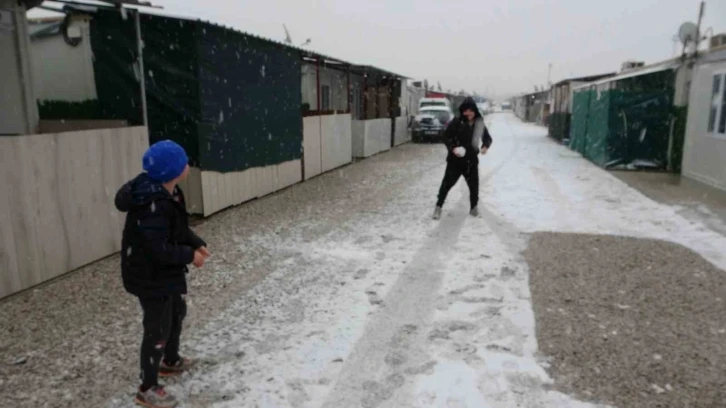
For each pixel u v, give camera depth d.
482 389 3.03
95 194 5.41
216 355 3.45
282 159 10.24
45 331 3.82
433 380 3.13
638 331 3.77
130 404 2.92
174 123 7.38
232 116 8.20
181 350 3.52
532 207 8.23
